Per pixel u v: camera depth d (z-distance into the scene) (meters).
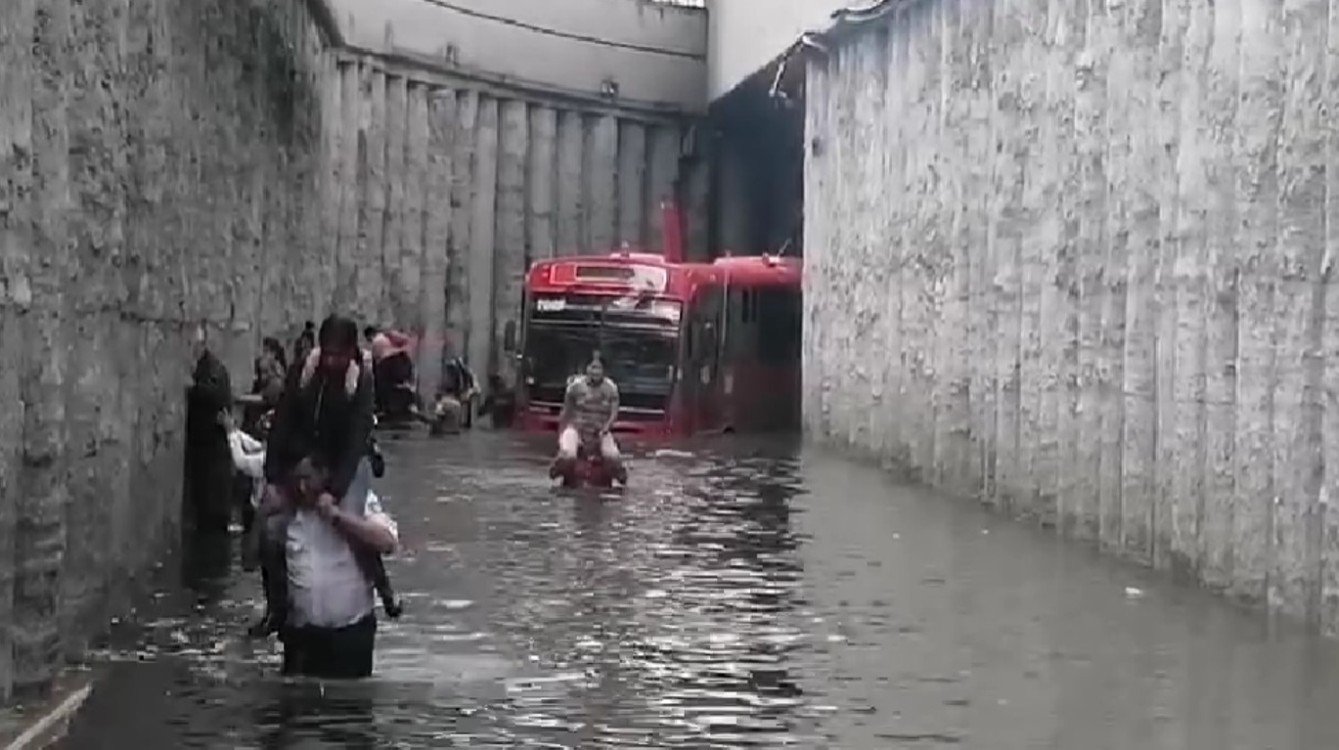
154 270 15.52
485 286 46.91
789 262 43.47
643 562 18.28
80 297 11.83
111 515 13.55
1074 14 20.34
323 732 10.38
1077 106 20.12
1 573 9.66
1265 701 11.63
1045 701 11.66
